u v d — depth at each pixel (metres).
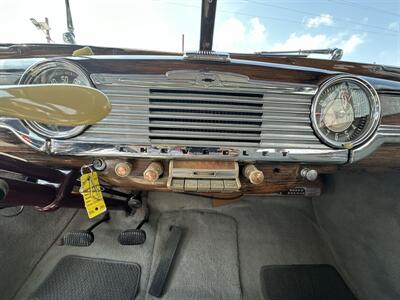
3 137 1.15
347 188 1.85
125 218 2.19
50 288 1.62
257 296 1.63
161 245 1.97
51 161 1.20
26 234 1.77
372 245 1.59
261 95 1.11
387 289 1.46
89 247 1.93
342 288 1.66
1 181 0.81
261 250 1.96
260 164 1.25
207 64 1.07
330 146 1.16
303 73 1.10
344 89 1.13
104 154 1.10
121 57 1.06
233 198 1.98
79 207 1.40
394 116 1.20
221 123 1.11
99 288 1.64
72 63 1.03
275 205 2.38
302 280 1.72
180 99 1.07
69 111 0.65
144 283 1.69
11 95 0.57
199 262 1.85
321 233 2.11
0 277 1.56
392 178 1.51
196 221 2.20
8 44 1.51
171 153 1.11
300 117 1.13
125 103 1.06
